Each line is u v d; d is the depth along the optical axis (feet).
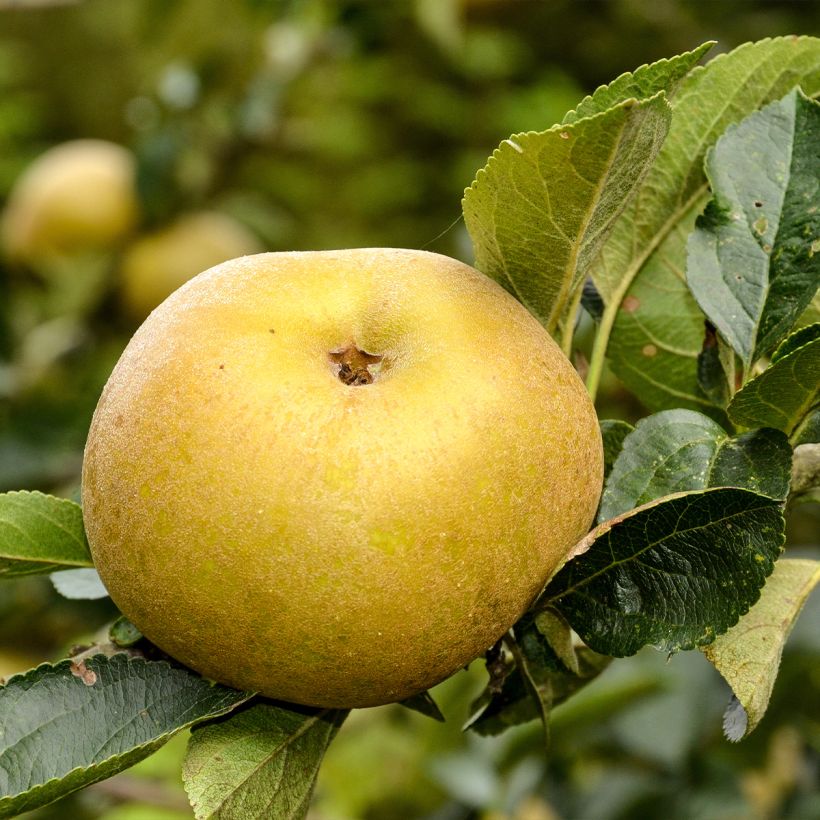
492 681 1.41
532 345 1.36
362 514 1.29
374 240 4.52
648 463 1.40
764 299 1.43
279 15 3.39
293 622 1.30
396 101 4.14
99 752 1.36
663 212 1.51
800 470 1.43
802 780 2.22
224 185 3.83
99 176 3.42
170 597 1.32
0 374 3.10
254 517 1.29
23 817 2.14
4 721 1.35
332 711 1.42
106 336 3.40
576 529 1.36
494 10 3.58
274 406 1.30
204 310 1.34
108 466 1.33
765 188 1.45
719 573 1.34
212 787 1.36
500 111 4.06
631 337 1.55
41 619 2.68
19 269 3.47
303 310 1.36
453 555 1.30
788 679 2.04
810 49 1.47
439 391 1.31
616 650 1.36
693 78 1.48
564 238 1.39
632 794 2.18
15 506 1.44
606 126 1.32
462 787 2.20
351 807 2.49
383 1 3.47
